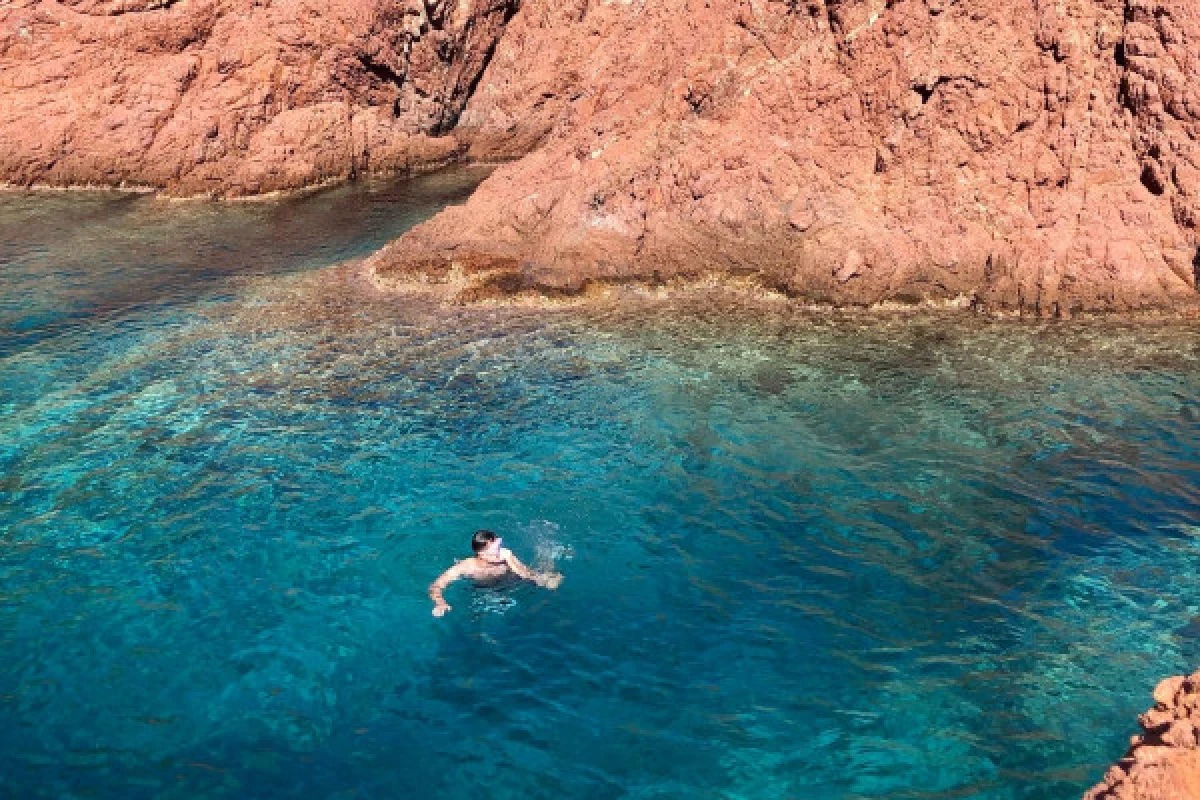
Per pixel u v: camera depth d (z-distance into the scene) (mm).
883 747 7488
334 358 15023
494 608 9297
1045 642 8609
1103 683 8062
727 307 16609
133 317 16812
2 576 9906
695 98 18281
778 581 9656
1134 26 15398
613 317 16422
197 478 11680
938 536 10297
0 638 8984
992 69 16094
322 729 7871
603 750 7582
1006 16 16172
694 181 17469
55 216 23047
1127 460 11523
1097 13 15773
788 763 7371
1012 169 16031
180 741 7762
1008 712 7789
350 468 11852
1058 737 7496
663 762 7441
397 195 25219
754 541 10328
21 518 10898
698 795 7117
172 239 21469
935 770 7234
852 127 17000
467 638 8922
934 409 12906
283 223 22750
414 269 18328
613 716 7934
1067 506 10711
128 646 8883
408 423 12930
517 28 28922
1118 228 15352
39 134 24719
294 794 7238
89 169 24906
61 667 8617
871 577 9672
